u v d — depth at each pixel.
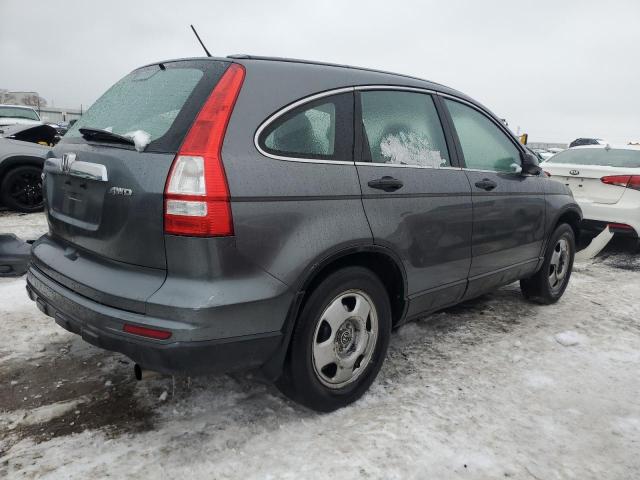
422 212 2.89
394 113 2.93
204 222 2.01
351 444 2.35
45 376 2.89
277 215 2.21
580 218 4.70
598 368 3.29
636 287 5.24
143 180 2.09
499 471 2.23
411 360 3.28
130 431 2.40
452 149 3.28
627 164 6.87
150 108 2.40
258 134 2.23
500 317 4.15
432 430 2.49
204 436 2.38
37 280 2.59
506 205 3.62
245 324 2.13
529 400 2.84
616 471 2.28
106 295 2.16
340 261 2.57
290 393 2.52
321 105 2.52
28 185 7.56
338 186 2.46
